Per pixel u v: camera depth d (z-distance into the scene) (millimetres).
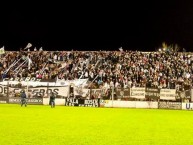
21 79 60094
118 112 42500
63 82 58656
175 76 58719
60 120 30953
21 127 25203
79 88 55438
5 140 19000
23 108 45531
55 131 23391
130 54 63688
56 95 55875
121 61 62469
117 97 54156
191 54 62969
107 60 62875
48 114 36969
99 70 60938
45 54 65312
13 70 62844
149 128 26312
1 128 24406
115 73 60031
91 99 54125
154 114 40625
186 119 34594
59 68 62469
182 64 61125
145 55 63281
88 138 20438
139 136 21781
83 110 44688
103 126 27016
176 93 53000
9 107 47094
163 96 53156
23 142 18422
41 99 56031
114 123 29438
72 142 18797
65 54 64812
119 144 18500
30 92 56656
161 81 57875
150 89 53531
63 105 55125
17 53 66062
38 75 60875
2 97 57344
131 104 53406
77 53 65000
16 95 56875
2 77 61156
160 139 20672
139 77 58969
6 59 65125
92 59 63469
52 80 59219
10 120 29969
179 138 21219
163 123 30297
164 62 61594
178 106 52188
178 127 27328
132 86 57438
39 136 20812
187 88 56875
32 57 64938
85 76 60000
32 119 31219
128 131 24203
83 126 26750
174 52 63438
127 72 60125
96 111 43281
